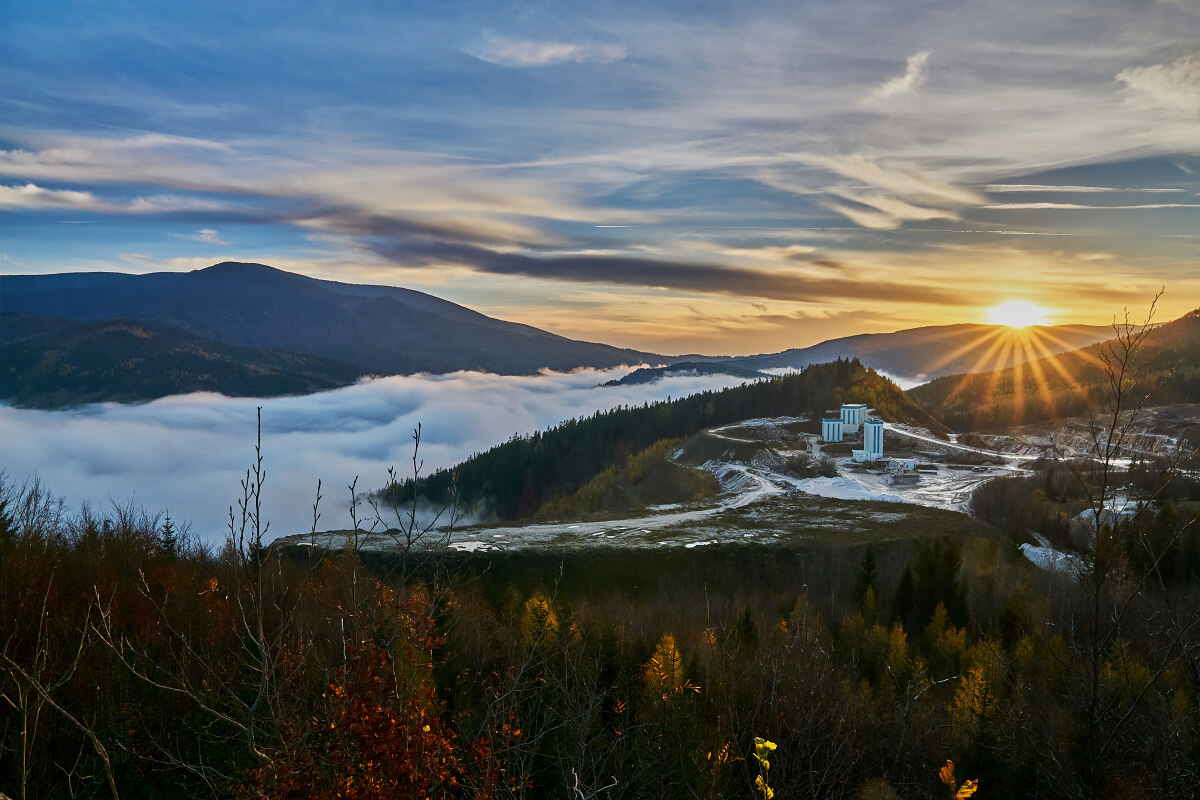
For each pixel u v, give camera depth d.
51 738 18.44
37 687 6.89
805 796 11.49
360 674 7.18
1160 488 7.79
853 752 12.52
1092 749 7.85
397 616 7.50
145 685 19.06
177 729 18.08
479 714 13.59
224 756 12.23
